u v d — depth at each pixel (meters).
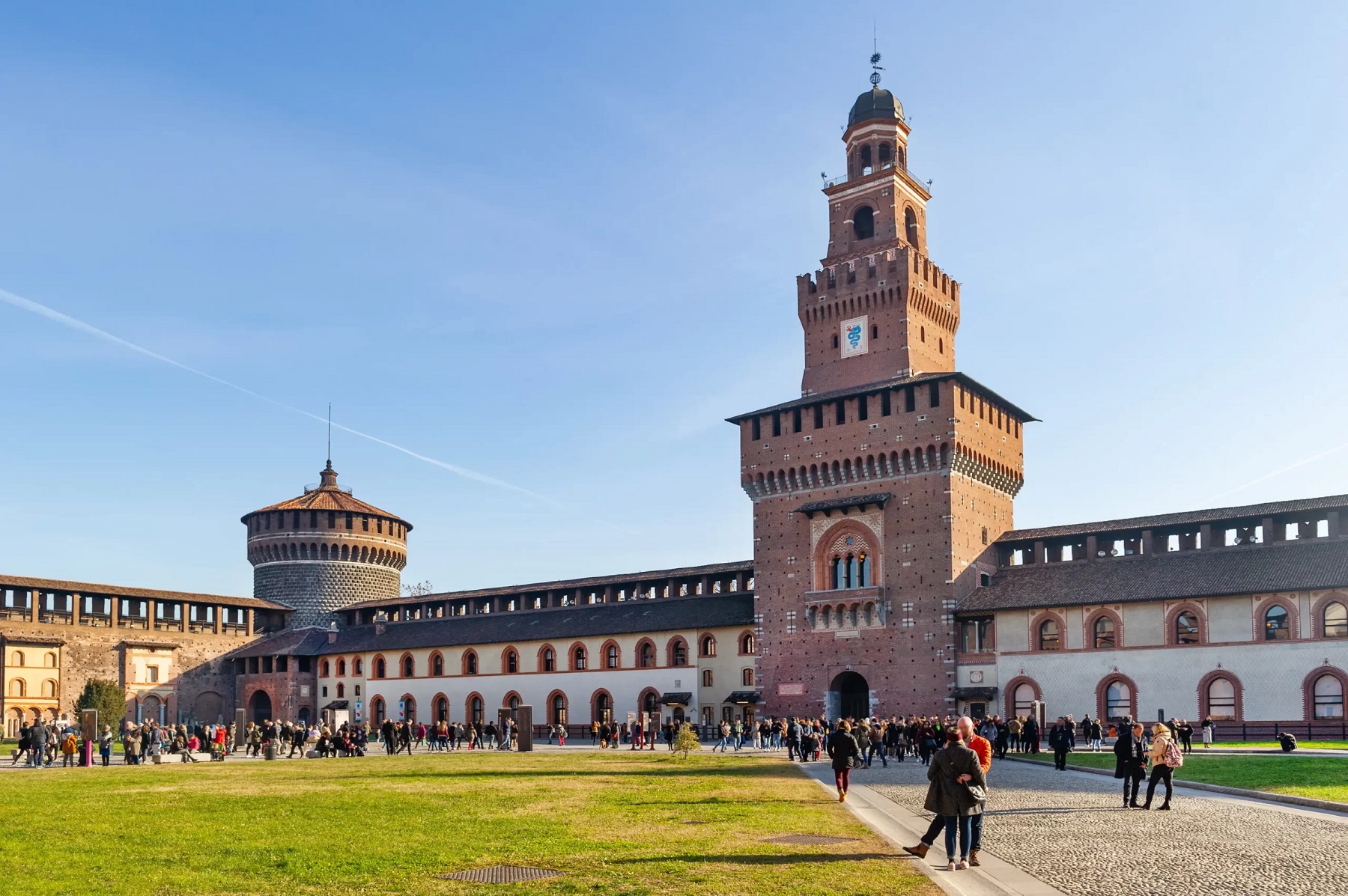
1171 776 35.59
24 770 58.66
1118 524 90.38
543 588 124.19
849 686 98.88
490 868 22.88
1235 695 78.06
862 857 24.05
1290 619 76.81
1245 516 83.94
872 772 53.91
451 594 133.38
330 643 136.38
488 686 121.50
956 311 107.75
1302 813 32.03
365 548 148.25
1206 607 80.06
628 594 122.06
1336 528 80.56
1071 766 54.53
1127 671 82.56
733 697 101.06
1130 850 25.05
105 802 37.06
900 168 105.56
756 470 103.06
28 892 20.38
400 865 23.27
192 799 38.47
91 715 67.75
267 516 147.12
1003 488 101.00
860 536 96.19
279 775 53.09
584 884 20.75
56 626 120.38
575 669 115.25
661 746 90.88
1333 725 73.69
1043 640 86.88
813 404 100.50
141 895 20.09
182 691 131.00
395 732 80.81
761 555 102.00
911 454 93.62
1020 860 23.86
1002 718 87.19
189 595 133.75
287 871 22.56
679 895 19.64
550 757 71.56
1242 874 21.78
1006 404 101.06
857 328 103.25
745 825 29.81
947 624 90.19
